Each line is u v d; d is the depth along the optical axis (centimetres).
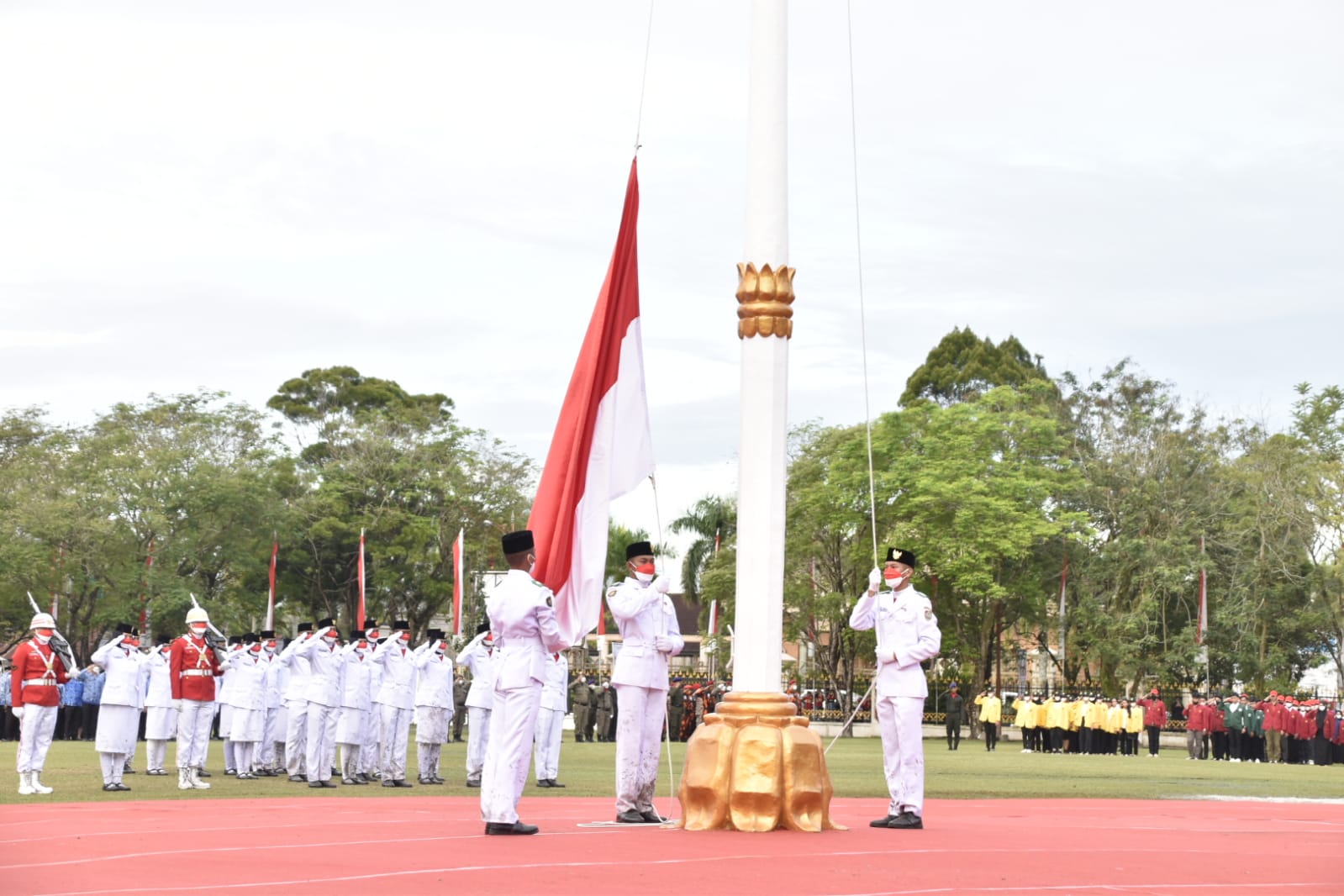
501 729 1283
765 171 1395
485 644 2284
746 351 1384
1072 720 4725
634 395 1577
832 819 1550
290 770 2392
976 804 1936
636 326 1587
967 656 6188
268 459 6612
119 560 5616
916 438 6103
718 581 6156
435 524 6856
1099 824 1535
